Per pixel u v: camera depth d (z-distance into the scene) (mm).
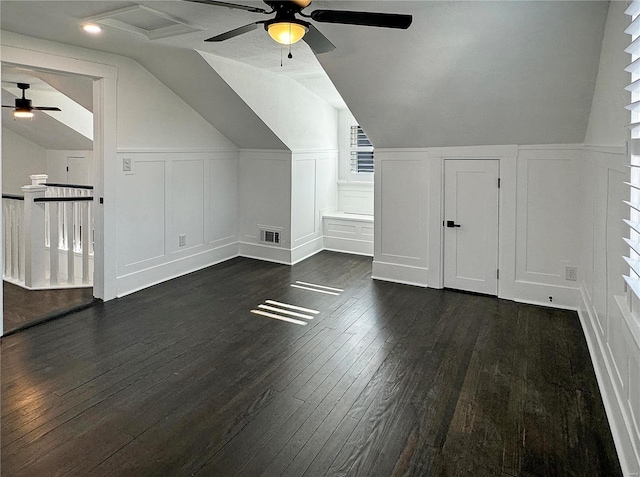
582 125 3840
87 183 7031
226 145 5875
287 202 5836
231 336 3605
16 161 7168
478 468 2094
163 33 3629
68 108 6270
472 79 3627
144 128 4672
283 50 4164
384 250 5195
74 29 3473
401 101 4129
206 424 2428
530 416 2514
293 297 4602
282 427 2406
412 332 3711
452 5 2920
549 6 2818
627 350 2092
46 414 2496
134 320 3914
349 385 2855
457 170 4660
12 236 4844
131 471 2062
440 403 2648
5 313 3949
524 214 4367
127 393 2734
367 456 2176
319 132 6402
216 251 5895
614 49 2705
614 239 2662
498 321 3951
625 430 2094
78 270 5297
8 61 3465
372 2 2910
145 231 4809
